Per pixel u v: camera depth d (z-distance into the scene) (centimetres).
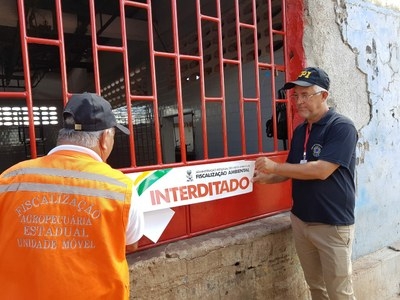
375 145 363
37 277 123
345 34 331
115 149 654
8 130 854
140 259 215
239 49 265
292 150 253
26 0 562
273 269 276
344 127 221
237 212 273
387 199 381
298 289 295
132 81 847
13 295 124
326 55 316
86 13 618
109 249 128
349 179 231
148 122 765
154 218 222
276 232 274
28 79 178
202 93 244
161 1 710
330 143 222
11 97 175
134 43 816
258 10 466
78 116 136
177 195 229
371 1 356
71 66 793
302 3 303
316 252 250
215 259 243
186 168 233
